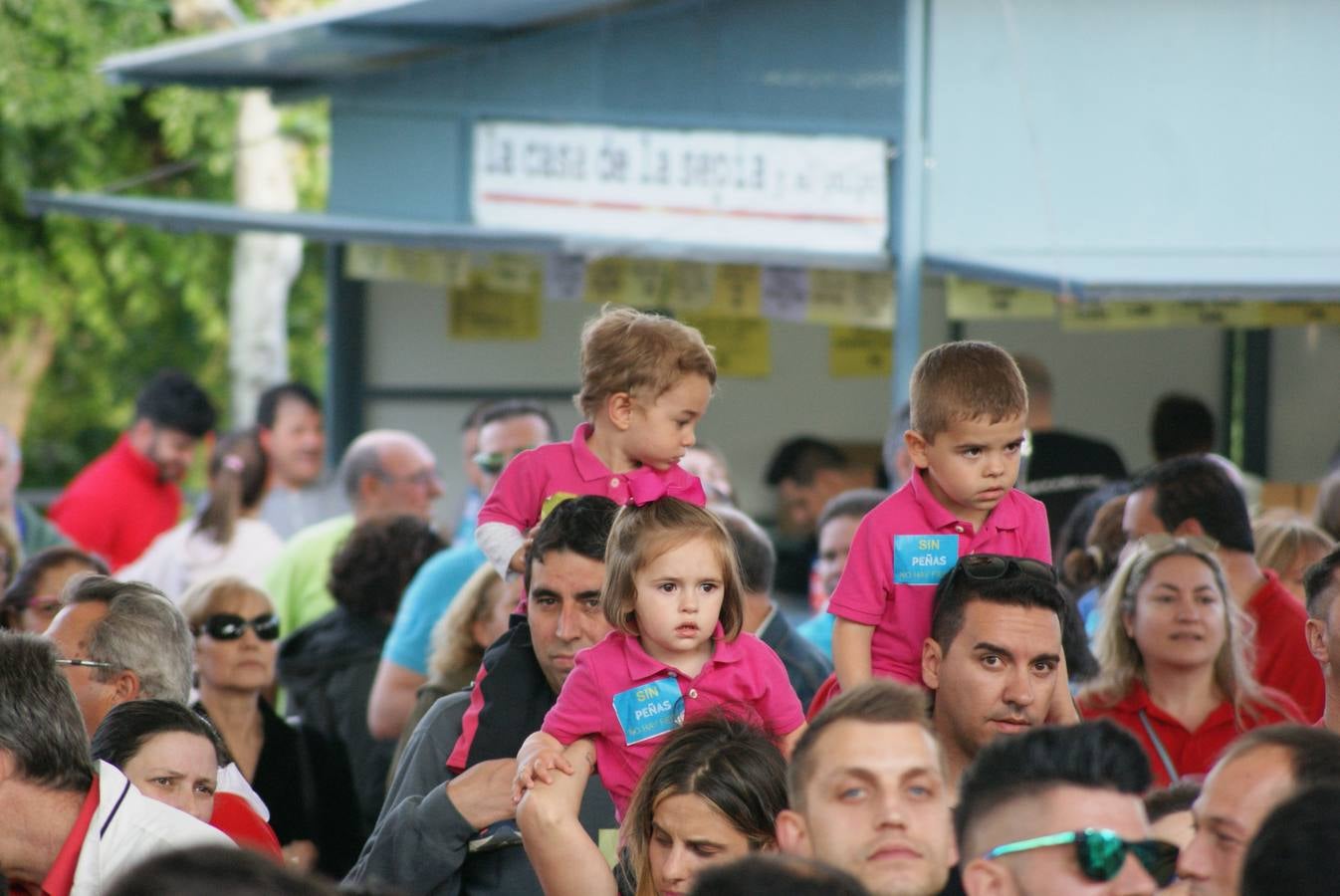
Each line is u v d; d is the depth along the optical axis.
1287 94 23.20
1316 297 20.45
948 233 22.36
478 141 27.53
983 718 12.86
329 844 18.64
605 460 14.88
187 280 64.38
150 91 60.88
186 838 11.70
